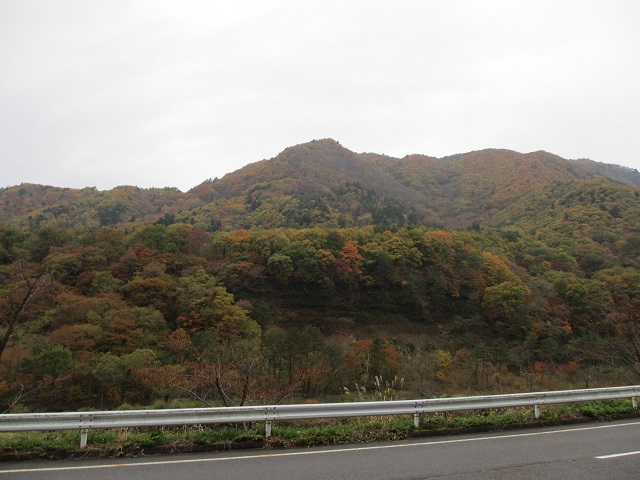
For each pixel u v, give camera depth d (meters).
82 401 25.08
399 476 6.18
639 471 6.63
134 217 110.19
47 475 5.96
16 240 54.31
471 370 35.22
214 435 7.70
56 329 33.12
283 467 6.49
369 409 8.66
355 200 118.62
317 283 59.81
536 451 7.70
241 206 107.50
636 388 11.95
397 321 60.84
